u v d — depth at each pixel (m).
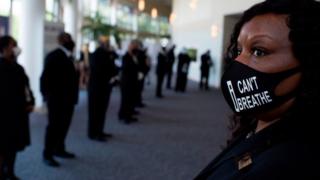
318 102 0.64
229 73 0.73
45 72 3.72
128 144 4.98
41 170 3.77
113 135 5.44
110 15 17.80
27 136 3.20
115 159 4.27
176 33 21.48
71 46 3.81
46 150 3.91
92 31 12.88
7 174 3.21
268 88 0.67
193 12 17.69
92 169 3.88
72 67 3.84
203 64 13.14
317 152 0.58
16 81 3.04
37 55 6.71
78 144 4.82
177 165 4.18
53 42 7.09
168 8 24.75
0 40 3.01
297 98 0.65
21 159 4.08
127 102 6.34
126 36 19.78
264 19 0.67
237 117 0.87
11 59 3.04
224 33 13.62
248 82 0.69
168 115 7.48
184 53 11.92
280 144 0.63
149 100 9.48
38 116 6.48
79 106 8.01
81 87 10.56
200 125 6.62
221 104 9.47
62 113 3.86
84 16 13.55
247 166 0.64
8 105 3.01
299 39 0.63
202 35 16.20
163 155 4.56
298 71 0.65
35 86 6.71
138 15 21.44
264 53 0.67
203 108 8.67
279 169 0.58
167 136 5.60
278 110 0.67
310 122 0.63
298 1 0.65
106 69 4.89
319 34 0.63
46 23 6.87
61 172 3.74
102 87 4.91
